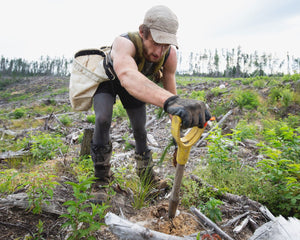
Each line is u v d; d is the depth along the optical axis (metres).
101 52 2.21
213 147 3.34
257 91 9.73
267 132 3.16
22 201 1.95
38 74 138.75
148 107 9.91
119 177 2.81
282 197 2.35
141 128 2.49
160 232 1.76
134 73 1.48
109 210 2.14
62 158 4.04
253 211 2.23
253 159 4.00
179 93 13.27
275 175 2.54
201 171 3.20
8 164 3.76
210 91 11.41
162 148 5.14
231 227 2.03
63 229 1.79
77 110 2.31
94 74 2.12
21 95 57.00
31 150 4.09
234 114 7.42
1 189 2.23
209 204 2.03
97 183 2.32
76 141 5.99
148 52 1.77
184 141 1.49
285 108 7.64
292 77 10.63
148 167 2.60
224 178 2.92
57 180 2.72
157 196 2.60
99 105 2.14
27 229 1.74
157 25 1.59
